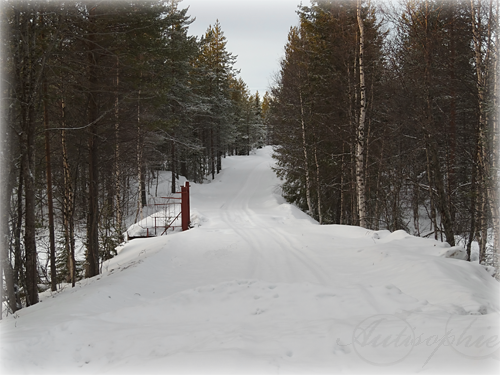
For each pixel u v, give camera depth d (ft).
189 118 100.01
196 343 14.98
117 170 62.75
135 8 39.11
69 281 49.26
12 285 28.40
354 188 63.52
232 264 35.86
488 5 34.91
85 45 36.47
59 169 45.93
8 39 27.43
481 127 37.04
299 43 71.36
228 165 173.78
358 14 48.57
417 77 41.09
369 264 30.73
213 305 21.74
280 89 76.43
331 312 19.03
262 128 267.39
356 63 54.13
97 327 18.34
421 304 18.89
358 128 50.26
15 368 13.56
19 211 30.17
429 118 41.45
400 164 58.70
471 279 24.25
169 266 36.52
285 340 13.94
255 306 20.93
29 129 28.17
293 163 78.59
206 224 63.57
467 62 39.86
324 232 48.65
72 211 39.70
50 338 16.03
